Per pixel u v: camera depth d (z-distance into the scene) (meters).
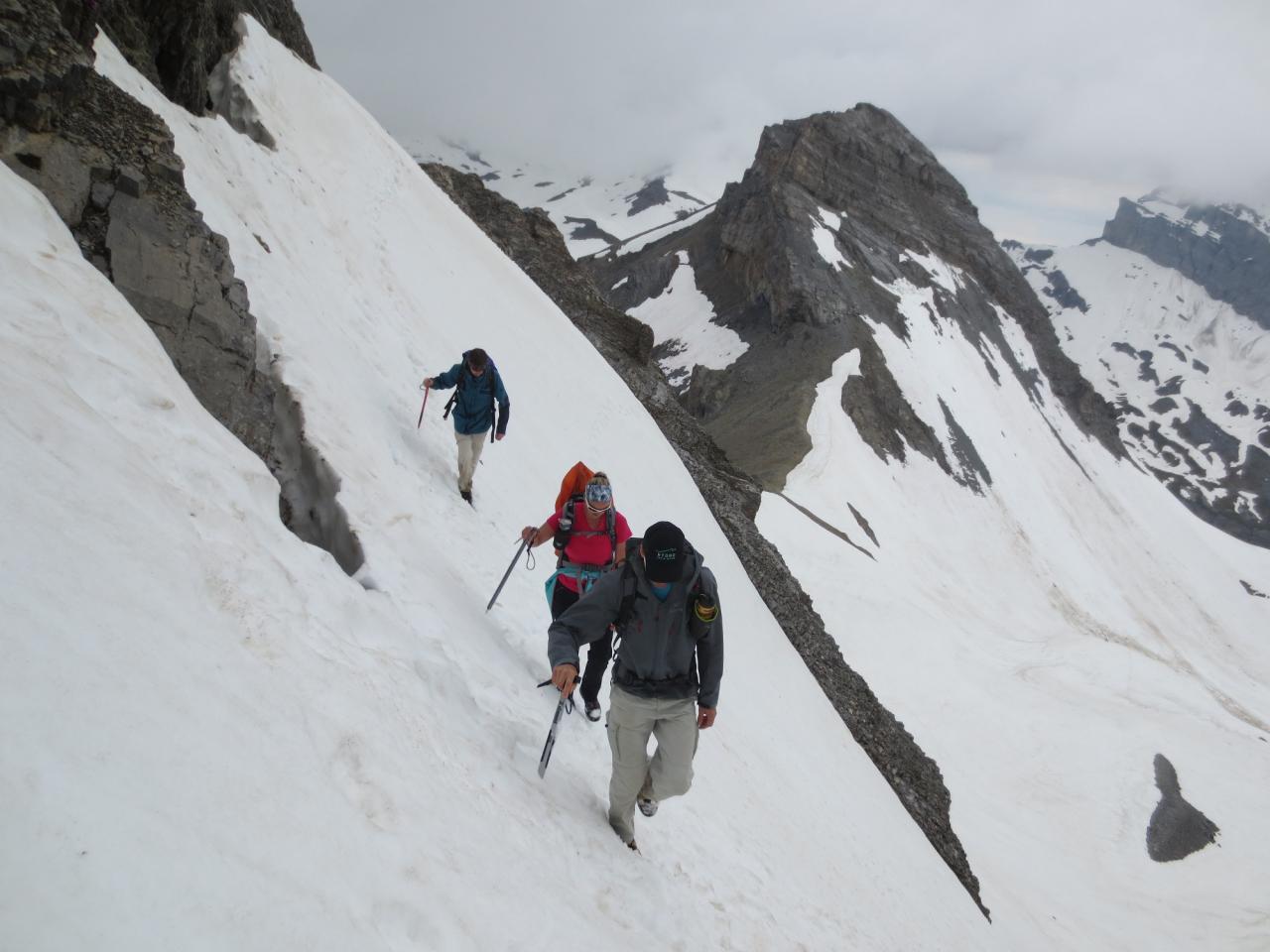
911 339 131.25
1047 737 54.62
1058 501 130.25
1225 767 53.91
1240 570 152.50
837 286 131.12
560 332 25.95
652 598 5.38
